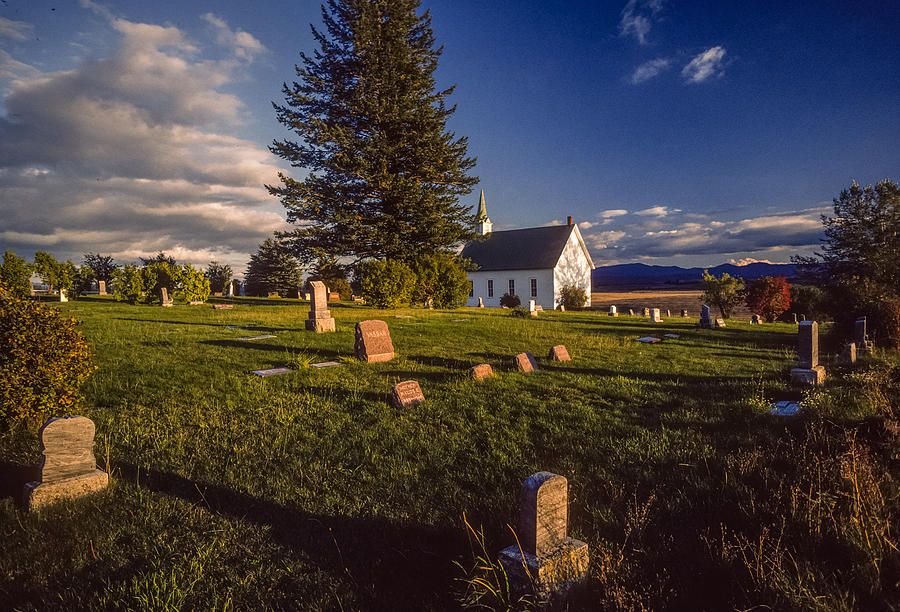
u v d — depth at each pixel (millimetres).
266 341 14945
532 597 3281
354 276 37781
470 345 15727
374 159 32781
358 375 10461
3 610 3352
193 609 3330
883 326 16469
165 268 30703
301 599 3508
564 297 52438
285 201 32000
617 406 8414
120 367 10711
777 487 4926
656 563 3859
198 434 6738
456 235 34875
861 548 3629
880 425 6434
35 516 4512
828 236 28906
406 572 3867
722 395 9211
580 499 5016
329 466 5809
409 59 33906
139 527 4410
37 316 6523
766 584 3389
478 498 5031
